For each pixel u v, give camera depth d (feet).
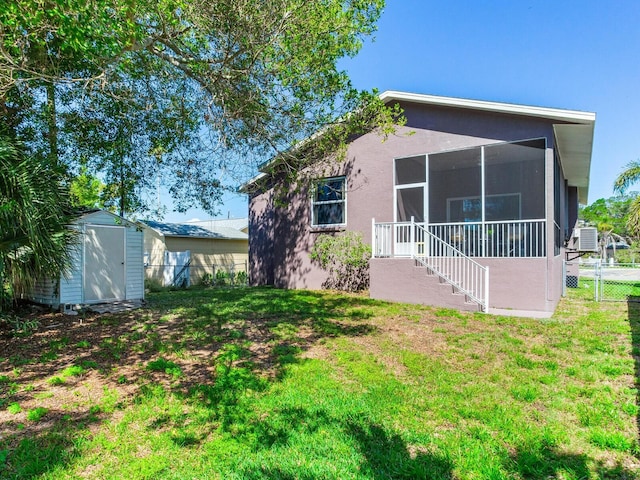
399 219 35.01
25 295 28.99
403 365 15.33
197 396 12.40
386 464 8.66
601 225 131.03
